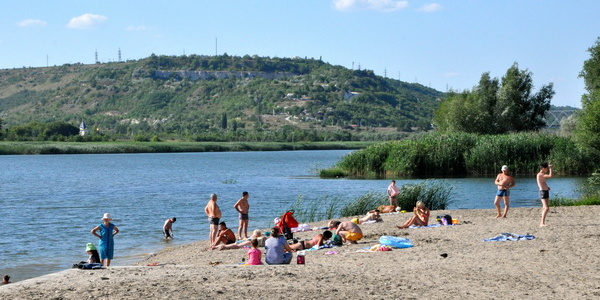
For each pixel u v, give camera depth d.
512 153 66.81
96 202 48.88
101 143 183.88
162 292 12.28
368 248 20.20
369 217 29.00
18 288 12.66
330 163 114.38
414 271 14.84
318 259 18.64
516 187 53.06
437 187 38.44
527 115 94.31
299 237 25.23
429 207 37.00
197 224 35.25
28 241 29.77
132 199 51.03
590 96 60.09
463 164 67.56
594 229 21.91
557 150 66.38
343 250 20.50
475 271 14.78
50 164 119.88
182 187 63.47
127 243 28.31
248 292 12.30
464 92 98.88
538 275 14.14
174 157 156.38
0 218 39.03
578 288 12.66
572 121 75.44
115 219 37.91
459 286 12.95
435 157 67.06
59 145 168.00
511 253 17.50
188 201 48.94
